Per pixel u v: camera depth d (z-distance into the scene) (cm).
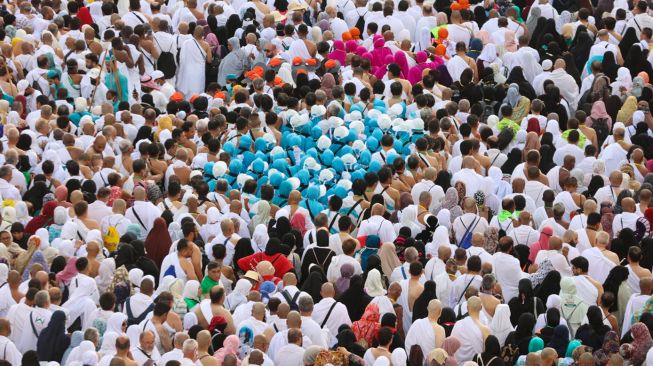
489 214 6184
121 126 6694
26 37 7569
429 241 5897
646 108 7281
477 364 4847
